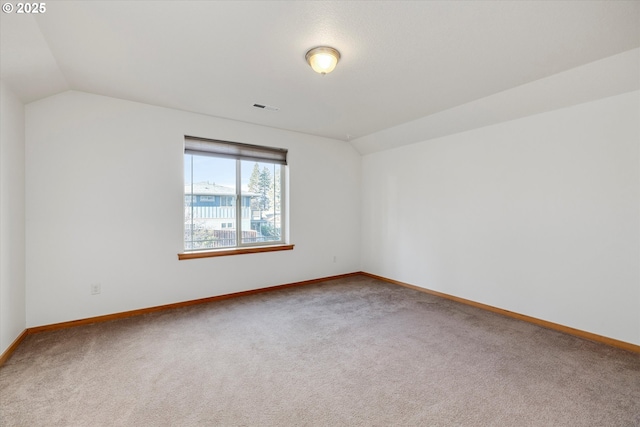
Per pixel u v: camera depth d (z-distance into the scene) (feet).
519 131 10.43
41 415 5.35
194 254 11.50
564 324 9.34
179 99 10.23
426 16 5.80
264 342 8.43
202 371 6.89
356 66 7.84
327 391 6.18
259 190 13.85
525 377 6.70
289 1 5.35
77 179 9.51
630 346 8.05
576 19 5.90
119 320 9.95
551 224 9.65
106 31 6.28
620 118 8.23
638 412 5.53
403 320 10.18
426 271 13.65
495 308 11.12
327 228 15.84
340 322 9.96
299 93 9.68
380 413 5.52
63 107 9.30
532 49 7.05
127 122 10.32
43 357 7.42
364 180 17.06
